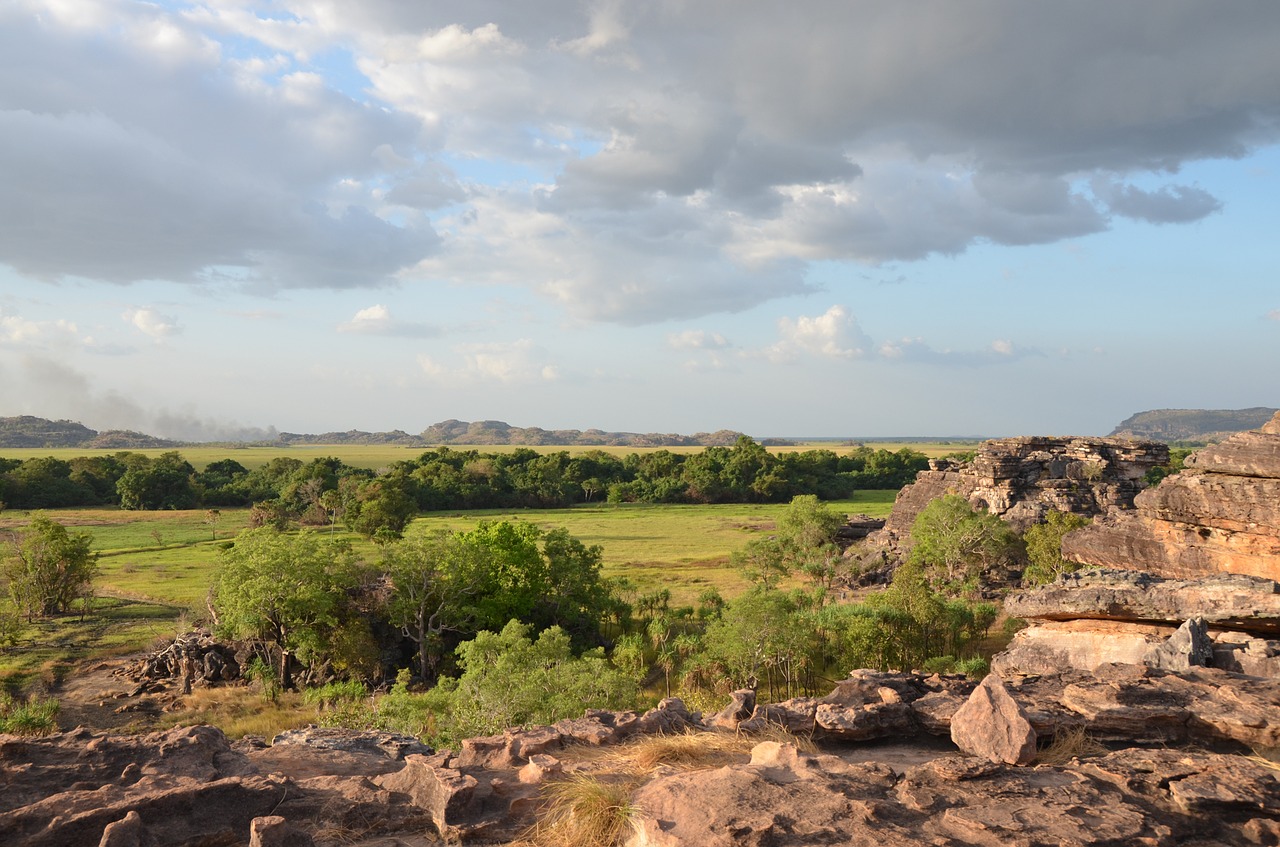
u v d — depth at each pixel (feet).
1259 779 27.27
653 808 26.61
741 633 154.10
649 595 239.91
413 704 124.16
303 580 180.04
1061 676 41.42
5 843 24.63
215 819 27.58
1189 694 36.55
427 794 30.19
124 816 25.90
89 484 588.91
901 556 302.25
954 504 265.34
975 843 23.39
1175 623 51.03
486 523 224.74
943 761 29.22
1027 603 57.06
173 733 34.14
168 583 270.05
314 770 35.58
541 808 29.58
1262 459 65.36
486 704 108.88
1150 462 277.85
